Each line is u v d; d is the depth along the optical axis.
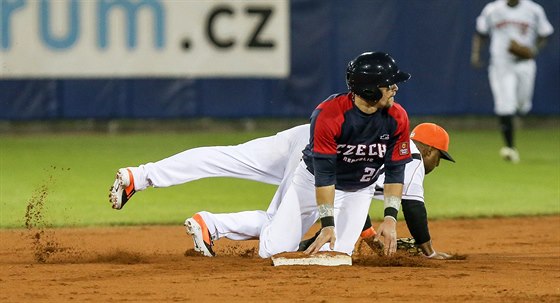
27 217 25.52
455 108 49.88
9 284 15.56
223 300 14.19
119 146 44.88
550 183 35.91
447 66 49.62
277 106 48.78
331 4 48.59
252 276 16.14
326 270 16.70
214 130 50.75
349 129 16.56
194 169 19.22
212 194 33.28
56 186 33.84
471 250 22.58
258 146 19.19
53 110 47.41
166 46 47.94
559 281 16.05
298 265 17.22
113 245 22.81
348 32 48.84
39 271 16.89
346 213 18.16
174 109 48.31
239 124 50.81
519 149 45.69
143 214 28.73
